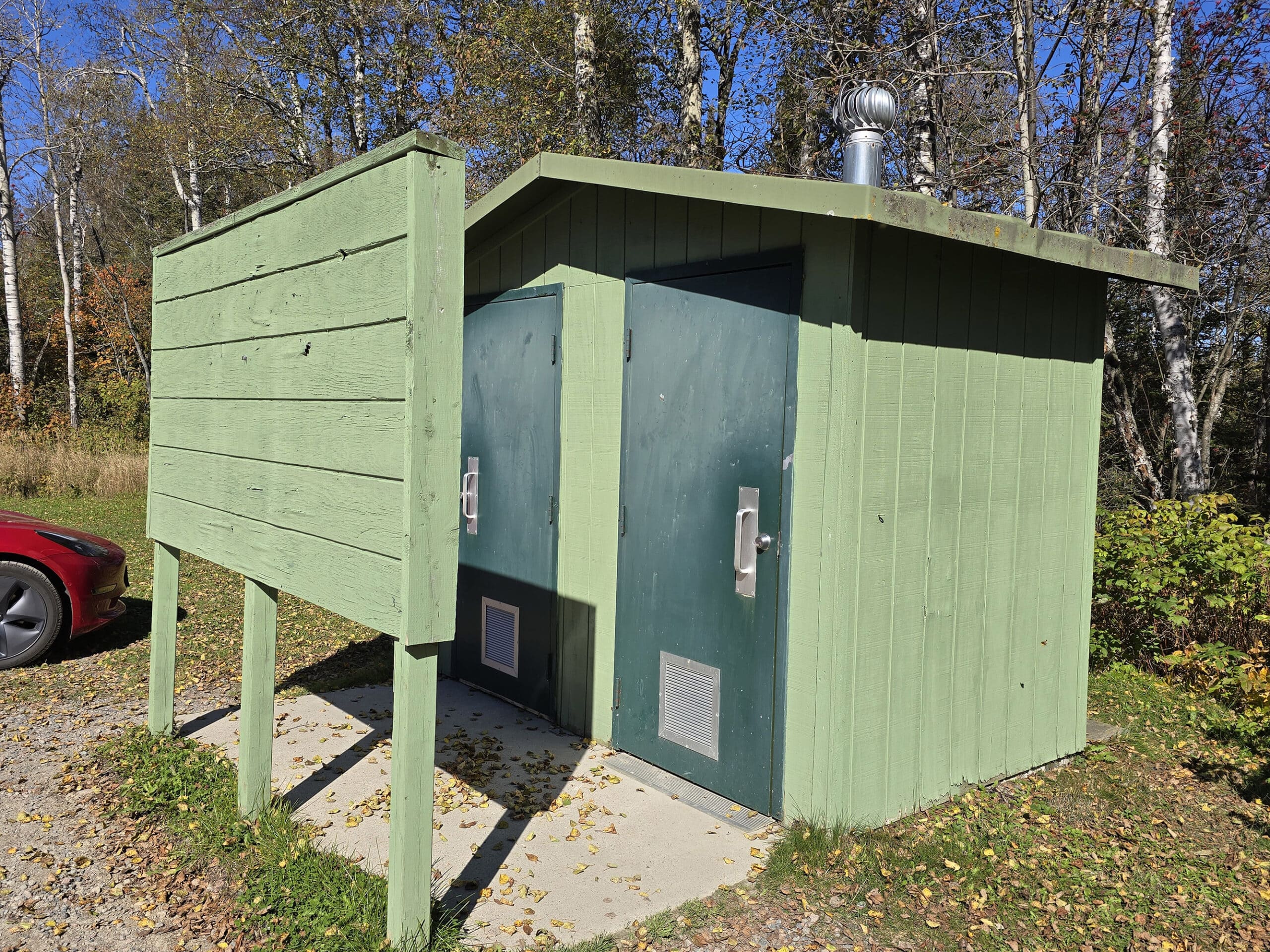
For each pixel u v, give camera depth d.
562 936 2.63
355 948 2.49
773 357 3.34
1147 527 5.76
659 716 3.91
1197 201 8.95
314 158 16.50
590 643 4.31
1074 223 8.24
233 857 3.05
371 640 6.23
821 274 3.15
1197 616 5.56
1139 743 4.50
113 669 5.34
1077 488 4.20
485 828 3.33
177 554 4.19
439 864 3.05
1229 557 5.22
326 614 6.96
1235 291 10.42
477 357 5.10
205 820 3.28
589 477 4.30
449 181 2.31
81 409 21.05
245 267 3.24
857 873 2.99
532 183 4.12
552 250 4.50
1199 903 2.94
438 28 14.15
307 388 2.79
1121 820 3.59
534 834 3.28
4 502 12.05
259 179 18.16
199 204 20.89
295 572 2.87
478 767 3.94
